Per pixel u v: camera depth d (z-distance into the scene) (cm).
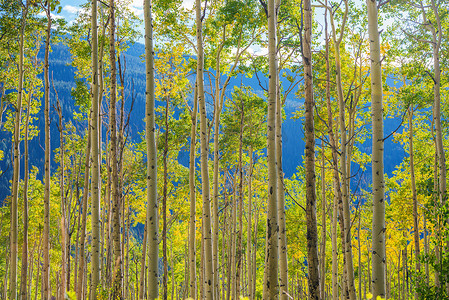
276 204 790
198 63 1236
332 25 1173
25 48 1544
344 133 1114
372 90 692
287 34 1351
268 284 762
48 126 1329
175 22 1338
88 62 1462
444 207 855
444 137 1873
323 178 1612
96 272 1058
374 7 703
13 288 1306
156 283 786
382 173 669
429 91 1639
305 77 702
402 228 2342
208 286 1195
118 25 1382
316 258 661
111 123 1155
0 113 1577
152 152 823
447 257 818
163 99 1395
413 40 1559
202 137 1230
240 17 1314
